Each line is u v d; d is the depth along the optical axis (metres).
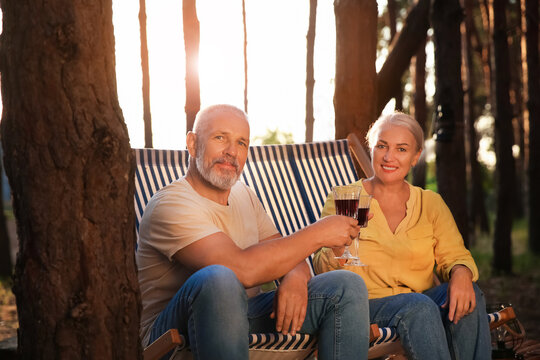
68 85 1.95
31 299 1.96
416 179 7.80
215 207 2.69
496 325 3.08
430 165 17.50
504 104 9.50
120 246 2.04
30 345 1.97
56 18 1.94
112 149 1.99
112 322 2.01
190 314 2.22
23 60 1.94
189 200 2.60
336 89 4.72
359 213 2.78
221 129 2.68
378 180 3.22
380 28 15.06
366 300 2.44
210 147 2.68
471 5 12.24
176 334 2.23
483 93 19.12
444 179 6.11
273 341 2.42
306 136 5.98
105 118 2.00
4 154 2.00
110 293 2.01
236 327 2.17
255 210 2.98
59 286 1.95
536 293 7.58
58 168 1.95
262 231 2.97
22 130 1.95
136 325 2.09
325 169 4.03
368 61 4.67
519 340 3.57
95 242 1.98
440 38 5.95
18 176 1.96
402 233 3.08
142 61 4.30
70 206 1.96
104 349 1.99
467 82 13.03
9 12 1.96
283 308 2.41
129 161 2.06
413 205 3.14
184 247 2.48
